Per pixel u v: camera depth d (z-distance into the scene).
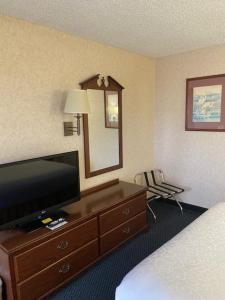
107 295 1.92
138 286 1.16
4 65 1.97
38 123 2.25
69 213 2.15
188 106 3.30
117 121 3.05
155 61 3.56
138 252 2.50
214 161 3.19
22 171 1.89
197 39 2.67
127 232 2.61
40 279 1.80
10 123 2.05
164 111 3.59
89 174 2.76
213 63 3.01
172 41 2.73
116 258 2.40
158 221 3.18
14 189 1.84
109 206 2.33
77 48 2.51
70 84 2.48
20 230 1.86
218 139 3.11
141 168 3.58
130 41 2.70
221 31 2.42
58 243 1.90
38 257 1.77
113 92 2.95
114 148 3.07
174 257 1.32
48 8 1.86
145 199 2.84
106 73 2.84
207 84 3.09
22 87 2.10
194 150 3.36
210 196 3.29
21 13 1.93
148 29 2.33
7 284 1.67
